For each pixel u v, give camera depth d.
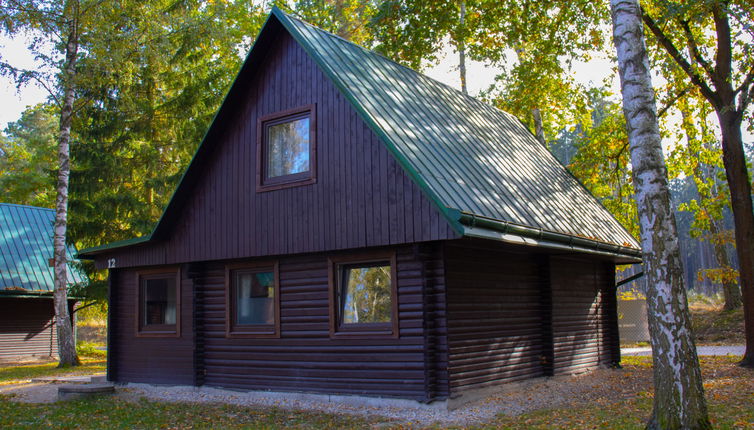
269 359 13.05
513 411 10.55
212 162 14.22
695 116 20.62
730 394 11.04
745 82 15.63
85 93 24.39
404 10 18.94
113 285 16.48
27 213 29.33
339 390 11.86
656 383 7.81
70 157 26.41
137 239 14.95
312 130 12.48
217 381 13.95
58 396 13.92
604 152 21.42
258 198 13.28
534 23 19.25
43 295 25.67
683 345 7.66
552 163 18.22
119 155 27.44
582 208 15.59
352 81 12.27
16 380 18.03
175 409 11.98
